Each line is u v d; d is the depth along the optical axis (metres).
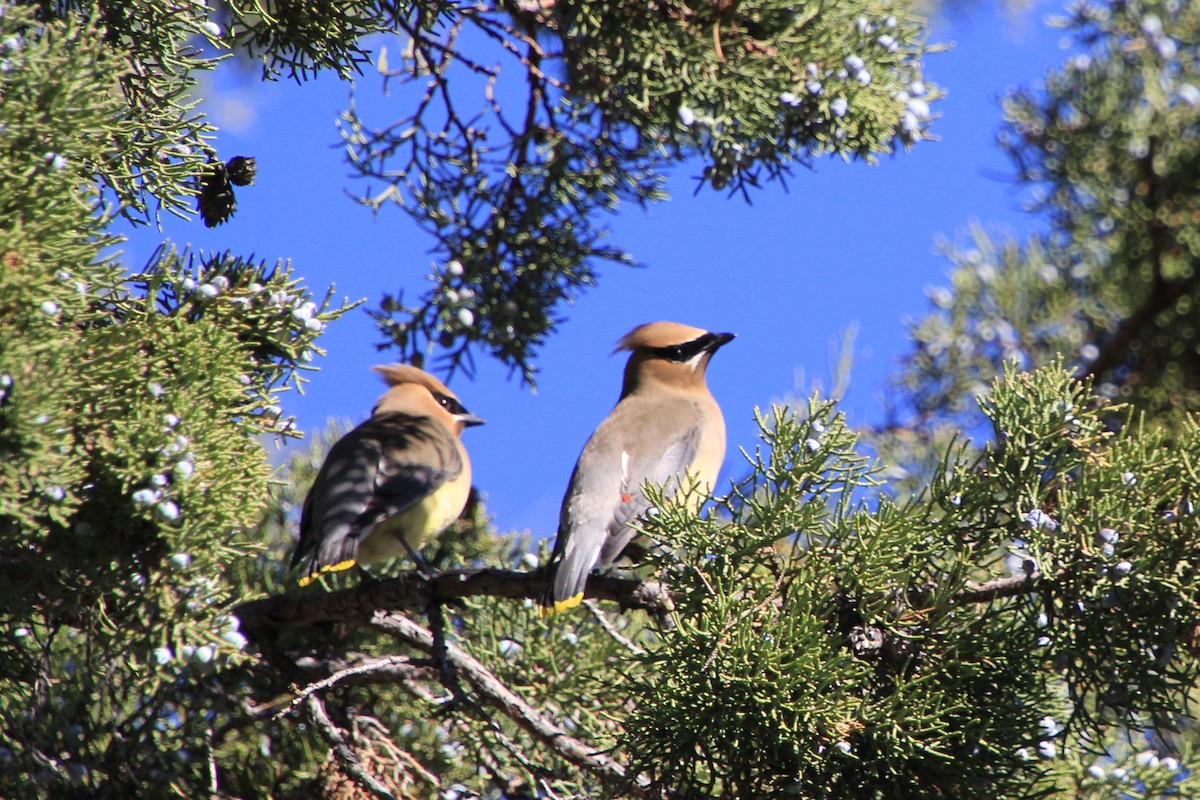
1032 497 8.09
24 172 6.86
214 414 7.54
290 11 9.34
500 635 10.35
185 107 8.13
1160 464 7.98
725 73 10.70
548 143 11.75
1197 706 10.04
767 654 7.34
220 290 7.98
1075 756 8.37
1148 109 14.81
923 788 7.61
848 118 10.84
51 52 7.00
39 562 7.12
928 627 7.80
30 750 7.88
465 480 11.87
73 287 7.04
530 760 9.30
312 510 11.34
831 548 7.92
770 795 7.55
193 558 7.27
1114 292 14.44
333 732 8.83
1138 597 7.79
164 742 8.91
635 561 10.60
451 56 11.29
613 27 10.73
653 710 7.52
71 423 6.99
